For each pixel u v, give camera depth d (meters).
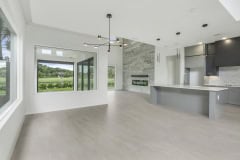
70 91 5.36
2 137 1.77
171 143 2.59
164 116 4.35
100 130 3.21
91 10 3.37
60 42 5.02
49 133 3.03
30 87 4.52
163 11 3.40
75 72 5.66
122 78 12.16
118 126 3.47
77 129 3.27
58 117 4.20
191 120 3.95
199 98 4.78
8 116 2.12
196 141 2.67
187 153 2.25
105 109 5.24
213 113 4.07
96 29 4.70
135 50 10.71
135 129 3.28
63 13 3.54
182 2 3.00
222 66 6.29
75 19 3.89
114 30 4.79
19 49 3.33
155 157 2.15
